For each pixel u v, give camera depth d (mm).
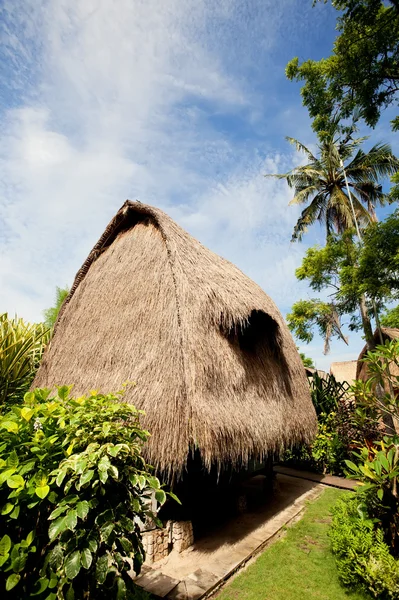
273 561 4215
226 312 5148
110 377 4941
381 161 15977
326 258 12688
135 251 6551
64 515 2025
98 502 2033
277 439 5250
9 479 1869
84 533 1922
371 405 4531
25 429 2244
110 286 6465
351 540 3730
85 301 6910
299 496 6895
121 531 2061
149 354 4695
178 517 4613
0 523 2070
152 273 5680
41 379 6637
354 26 6434
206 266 5969
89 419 2330
